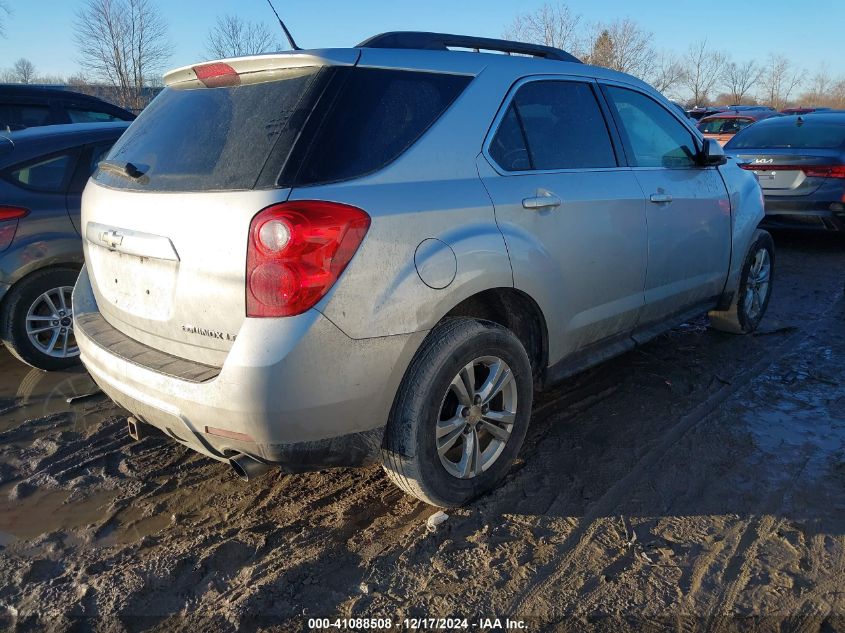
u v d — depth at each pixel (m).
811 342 4.96
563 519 2.85
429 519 2.83
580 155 3.40
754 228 4.74
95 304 3.19
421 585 2.48
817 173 7.80
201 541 2.74
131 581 2.49
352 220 2.36
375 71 2.68
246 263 2.30
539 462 3.30
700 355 4.70
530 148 3.14
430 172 2.69
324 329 2.31
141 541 2.74
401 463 2.66
